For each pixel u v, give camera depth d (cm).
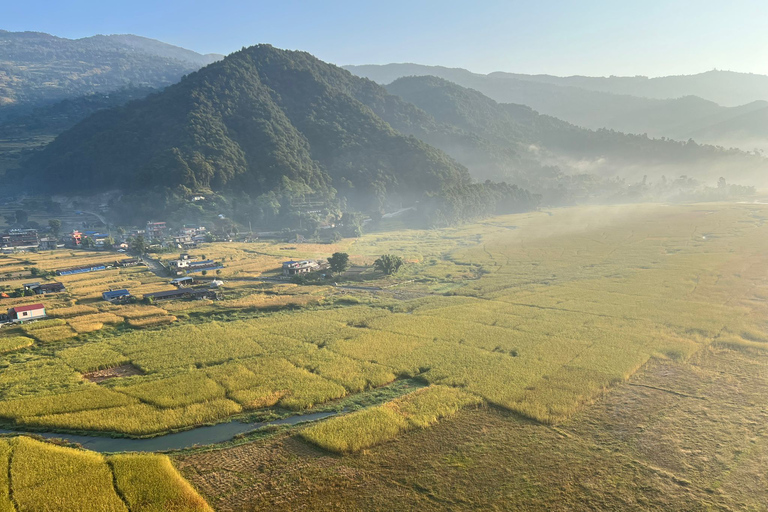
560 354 9225
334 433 6562
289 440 6588
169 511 5156
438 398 7556
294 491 5572
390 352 9556
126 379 8538
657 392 7688
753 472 5647
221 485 5694
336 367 8838
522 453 6181
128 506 5241
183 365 9106
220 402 7550
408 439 6556
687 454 6041
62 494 5391
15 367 9081
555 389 7769
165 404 7506
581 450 6206
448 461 6059
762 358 8850
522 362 8894
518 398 7512
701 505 5178
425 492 5519
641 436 6469
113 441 6681
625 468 5816
